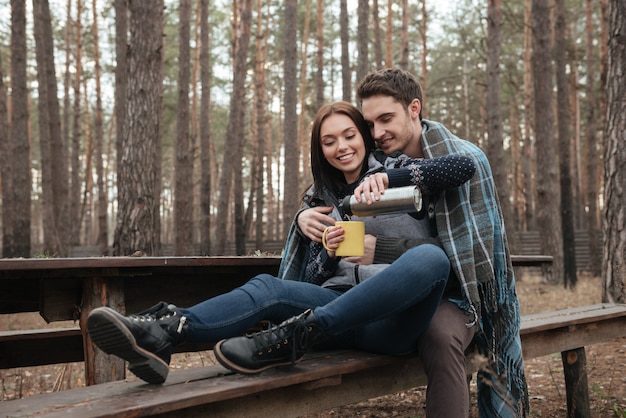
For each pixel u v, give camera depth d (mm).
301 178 26797
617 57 5297
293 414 1808
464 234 2080
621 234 5168
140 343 1609
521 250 18594
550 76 11734
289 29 14547
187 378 1746
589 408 3307
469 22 24719
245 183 38906
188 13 13828
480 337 2219
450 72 27516
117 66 13695
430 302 1897
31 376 4395
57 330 3408
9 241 12984
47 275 2369
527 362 4969
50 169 14164
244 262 2699
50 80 15430
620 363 4586
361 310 1826
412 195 1984
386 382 2127
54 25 23359
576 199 24500
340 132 2283
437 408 1903
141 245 7012
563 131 11992
